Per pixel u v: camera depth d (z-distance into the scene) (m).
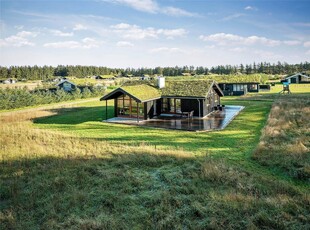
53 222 8.32
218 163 12.27
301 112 25.08
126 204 9.36
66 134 20.50
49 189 10.83
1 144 17.58
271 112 26.16
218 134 19.03
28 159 14.48
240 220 8.06
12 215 8.86
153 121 24.61
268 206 8.65
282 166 11.84
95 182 11.17
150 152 14.53
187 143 16.77
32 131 21.52
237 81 49.38
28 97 40.28
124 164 13.06
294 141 15.12
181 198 9.48
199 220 8.23
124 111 27.38
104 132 20.91
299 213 8.23
